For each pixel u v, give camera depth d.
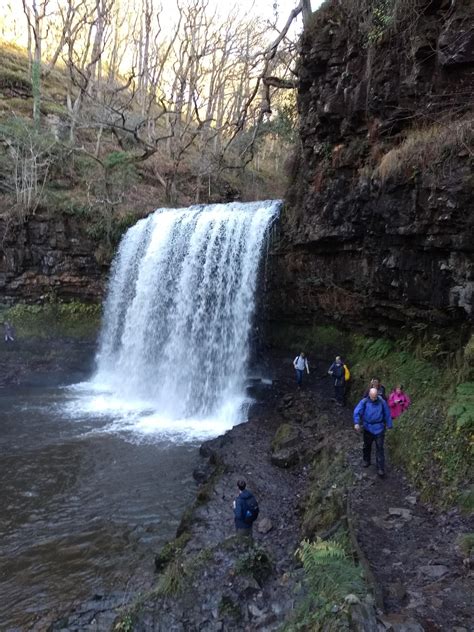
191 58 36.78
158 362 22.33
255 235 19.38
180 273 22.17
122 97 45.81
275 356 19.23
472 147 10.58
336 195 15.64
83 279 26.14
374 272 14.66
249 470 12.02
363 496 8.65
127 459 14.11
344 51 15.39
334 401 15.39
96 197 27.73
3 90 36.28
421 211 11.91
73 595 8.31
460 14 11.23
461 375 10.41
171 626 6.43
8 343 23.91
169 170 35.47
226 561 7.23
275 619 6.00
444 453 8.90
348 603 4.82
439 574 6.10
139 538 10.16
